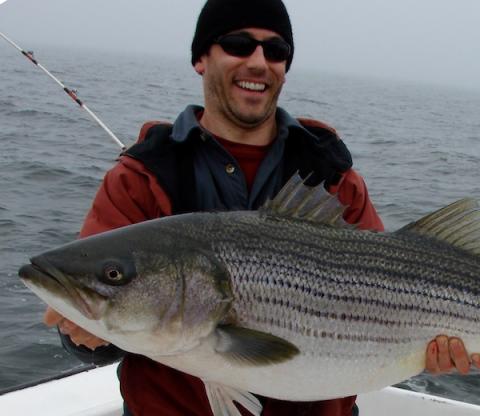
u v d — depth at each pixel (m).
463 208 1.23
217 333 1.07
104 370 1.79
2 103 11.72
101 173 6.01
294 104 20.53
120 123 10.18
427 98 46.03
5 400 1.62
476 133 16.81
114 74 28.59
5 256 3.59
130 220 1.21
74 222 4.37
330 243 1.15
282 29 1.27
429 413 1.71
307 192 1.17
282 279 1.10
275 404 1.21
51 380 1.73
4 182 5.39
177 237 1.09
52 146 7.50
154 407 1.21
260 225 1.13
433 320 1.18
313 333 1.11
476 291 1.21
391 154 10.02
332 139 1.32
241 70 1.24
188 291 1.07
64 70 26.98
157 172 1.21
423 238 1.22
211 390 1.10
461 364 1.18
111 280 1.06
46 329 2.72
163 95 17.17
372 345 1.15
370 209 1.34
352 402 1.31
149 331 1.07
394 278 1.17
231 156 1.25
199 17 1.30
